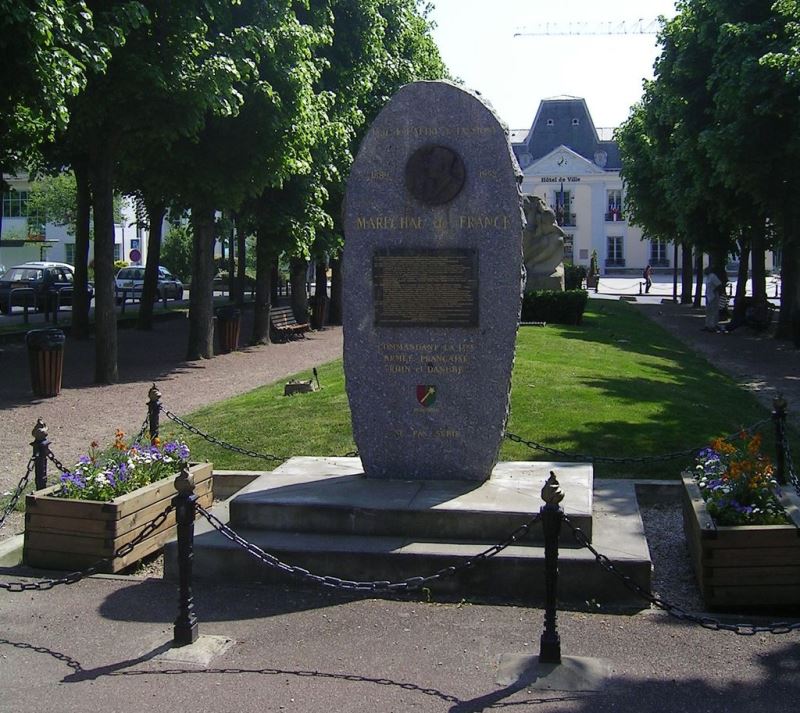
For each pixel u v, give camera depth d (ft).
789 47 72.08
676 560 25.59
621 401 43.70
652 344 81.76
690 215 122.01
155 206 98.27
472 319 26.23
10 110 45.91
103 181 58.44
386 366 26.84
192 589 23.03
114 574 24.44
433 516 24.03
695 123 96.02
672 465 33.58
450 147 25.94
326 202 90.17
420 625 20.81
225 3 56.29
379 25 83.15
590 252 285.43
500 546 19.71
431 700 17.20
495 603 22.13
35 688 17.84
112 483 25.61
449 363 26.53
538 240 99.35
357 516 24.44
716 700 17.15
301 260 97.09
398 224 26.35
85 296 87.40
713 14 87.76
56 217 204.95
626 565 22.09
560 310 89.61
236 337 78.64
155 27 52.90
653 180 152.15
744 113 77.61
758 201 84.28
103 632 20.54
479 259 26.04
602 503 28.02
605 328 90.07
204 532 24.97
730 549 21.43
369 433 27.17
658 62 105.09
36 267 131.44
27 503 24.93
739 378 67.21
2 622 21.20
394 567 22.97
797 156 76.95
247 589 23.18
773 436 40.42
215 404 48.47
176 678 18.21
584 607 21.81
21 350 78.43
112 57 51.08
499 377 26.30
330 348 81.61
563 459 34.14
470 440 26.61
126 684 17.98
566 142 291.79
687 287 167.43
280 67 61.05
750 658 18.98
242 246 132.57
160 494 26.23
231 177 63.41
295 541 23.99
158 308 137.49
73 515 24.57
